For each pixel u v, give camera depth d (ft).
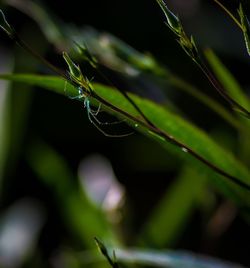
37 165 1.34
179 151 0.82
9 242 1.61
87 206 1.24
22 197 1.86
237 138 1.55
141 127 0.74
